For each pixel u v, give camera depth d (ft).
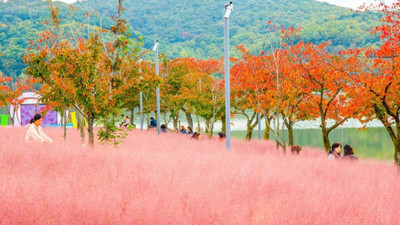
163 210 21.06
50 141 47.14
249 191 26.84
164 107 151.84
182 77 147.02
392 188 33.35
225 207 22.65
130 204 21.66
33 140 46.01
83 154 37.50
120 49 57.31
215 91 127.95
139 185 26.05
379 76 54.44
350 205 25.27
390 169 49.44
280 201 25.50
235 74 93.86
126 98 53.47
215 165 38.06
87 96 48.78
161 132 113.39
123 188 25.20
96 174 29.19
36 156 34.99
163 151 56.70
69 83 49.55
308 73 73.72
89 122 50.98
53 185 24.70
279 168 41.37
